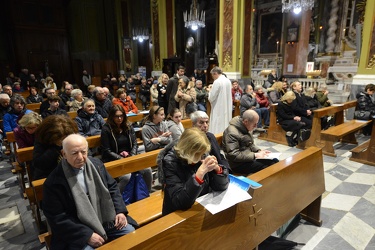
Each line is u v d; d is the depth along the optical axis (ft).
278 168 6.97
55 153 7.25
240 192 5.81
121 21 57.52
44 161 7.20
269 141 18.20
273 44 53.98
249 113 9.47
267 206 6.57
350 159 14.06
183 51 66.59
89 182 5.59
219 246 5.52
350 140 16.99
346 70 39.27
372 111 17.83
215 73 15.84
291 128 16.46
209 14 61.87
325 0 42.52
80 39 57.16
